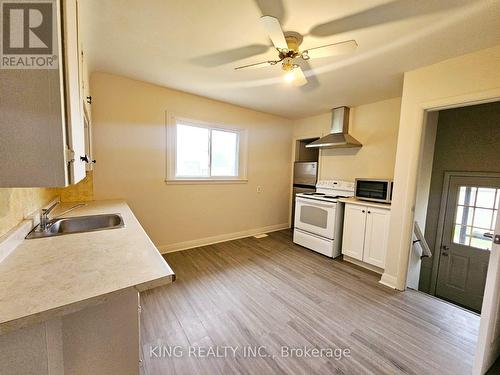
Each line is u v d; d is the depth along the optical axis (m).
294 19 1.51
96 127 2.50
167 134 2.97
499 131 2.64
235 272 2.62
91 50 1.97
